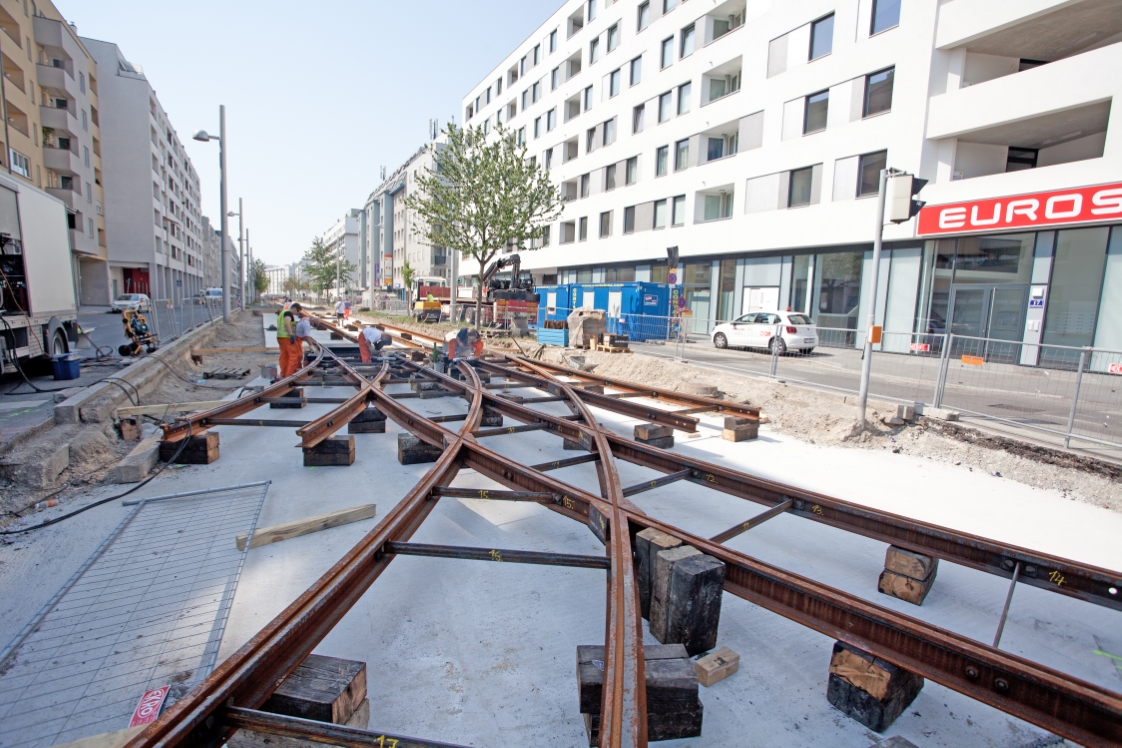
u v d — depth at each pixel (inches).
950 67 672.4
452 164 834.8
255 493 212.5
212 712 76.8
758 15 901.8
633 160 1218.0
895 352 527.5
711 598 121.5
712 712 108.3
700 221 1042.7
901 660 101.0
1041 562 129.0
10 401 326.3
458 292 1198.9
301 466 249.4
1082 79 557.3
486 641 128.5
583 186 1405.0
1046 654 130.1
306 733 75.9
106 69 1956.2
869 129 738.8
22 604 138.8
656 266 1171.3
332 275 3422.7
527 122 1647.4
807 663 125.2
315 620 100.7
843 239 776.3
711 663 117.8
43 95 1513.3
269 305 2596.0
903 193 288.0
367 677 115.0
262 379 488.4
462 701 109.0
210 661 116.2
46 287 400.8
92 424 275.3
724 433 317.1
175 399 391.5
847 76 766.5
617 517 139.9
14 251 361.1
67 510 196.5
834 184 787.4
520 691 112.4
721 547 127.2
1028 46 663.8
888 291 741.9
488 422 309.4
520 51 1657.2
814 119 822.5
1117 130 536.7
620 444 223.6
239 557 161.9
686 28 1063.6
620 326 856.3
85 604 137.1
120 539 172.6
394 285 3051.2
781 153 863.7
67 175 1594.5
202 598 140.4
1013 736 105.1
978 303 665.0
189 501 204.7
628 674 87.4
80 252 1669.5
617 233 1261.1
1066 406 368.5
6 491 199.8
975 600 153.0
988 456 277.0
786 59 853.8
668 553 124.0
